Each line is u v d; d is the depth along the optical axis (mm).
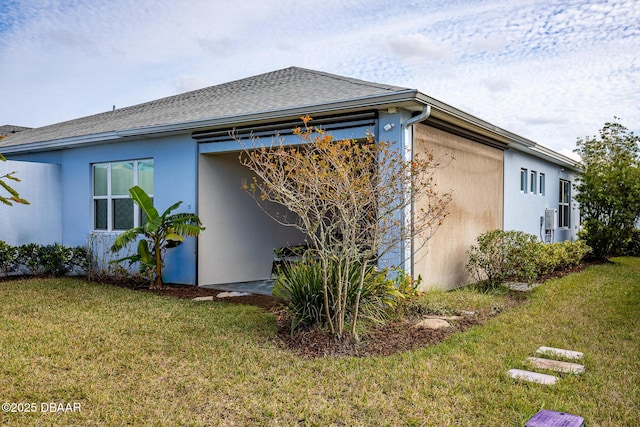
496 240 9469
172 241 9328
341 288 5492
